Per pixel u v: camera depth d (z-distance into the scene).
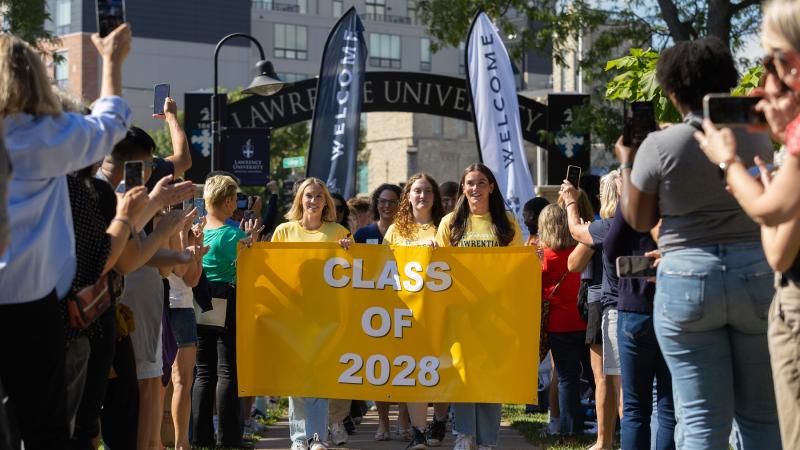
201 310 10.28
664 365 7.59
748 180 4.64
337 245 9.57
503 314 9.43
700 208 5.34
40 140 5.01
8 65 4.97
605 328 8.93
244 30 95.31
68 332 5.74
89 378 6.21
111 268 6.08
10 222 4.95
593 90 24.88
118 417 6.89
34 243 5.03
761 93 4.74
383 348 9.52
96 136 5.20
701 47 5.52
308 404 9.75
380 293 9.54
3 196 4.59
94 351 6.20
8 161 4.64
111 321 6.25
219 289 10.28
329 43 19.98
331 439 10.92
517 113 19.28
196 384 10.48
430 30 25.70
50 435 5.25
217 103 21.36
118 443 6.88
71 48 88.06
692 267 5.31
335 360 9.53
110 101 5.36
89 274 5.88
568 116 24.75
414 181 10.58
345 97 19.89
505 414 13.69
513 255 9.43
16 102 4.98
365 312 9.54
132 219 5.88
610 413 9.53
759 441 5.39
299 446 9.79
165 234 6.45
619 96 13.37
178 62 92.25
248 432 12.09
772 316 4.84
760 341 5.32
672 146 5.40
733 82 5.56
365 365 9.53
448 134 86.94
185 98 25.16
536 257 9.41
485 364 9.43
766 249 4.68
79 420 6.27
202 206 10.47
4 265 4.96
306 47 99.69
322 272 9.57
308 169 19.88
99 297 5.74
